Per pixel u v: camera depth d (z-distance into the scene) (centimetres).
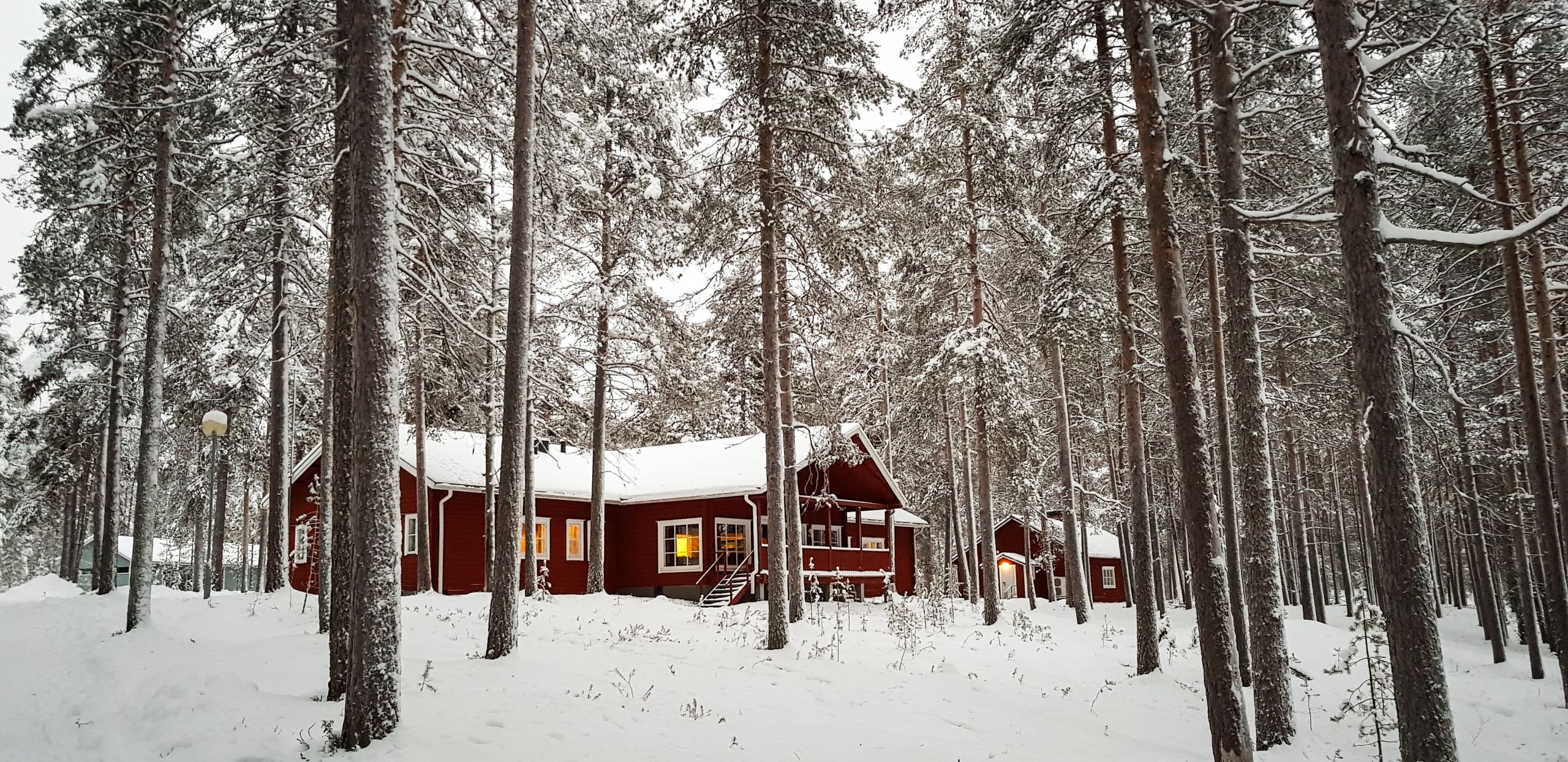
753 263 2016
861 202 1889
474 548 2683
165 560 4919
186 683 990
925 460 3503
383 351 873
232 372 2509
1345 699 1385
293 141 1416
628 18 2083
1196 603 999
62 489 3294
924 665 1530
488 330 2098
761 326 2114
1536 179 1592
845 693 1276
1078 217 1571
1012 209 2211
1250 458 1198
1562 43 1446
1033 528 3866
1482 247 762
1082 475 3491
